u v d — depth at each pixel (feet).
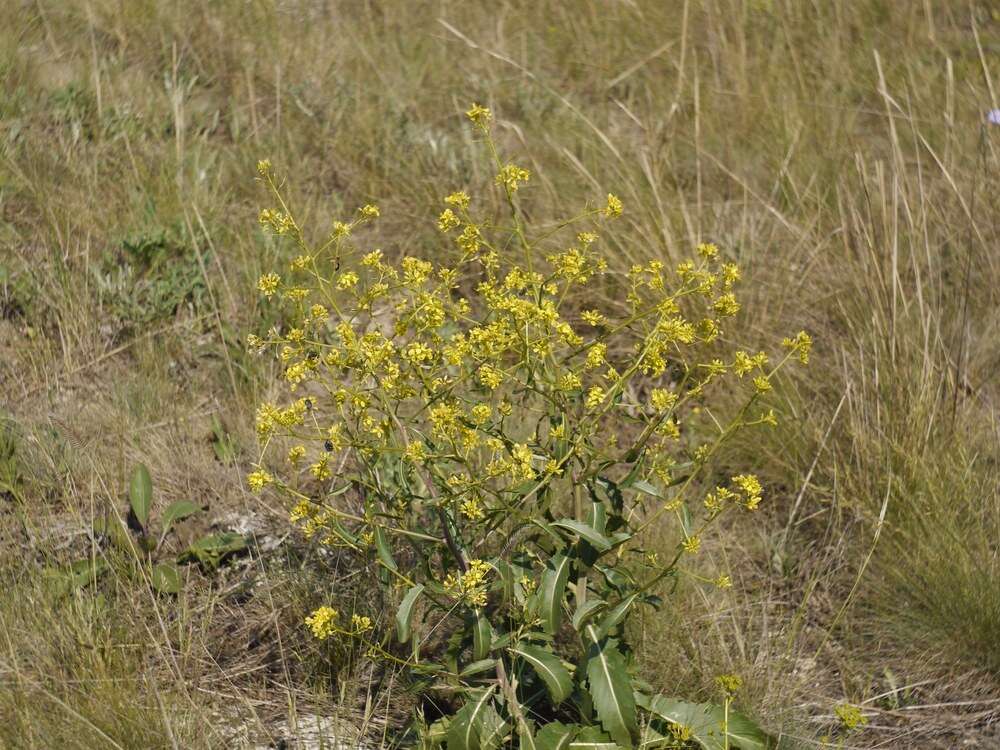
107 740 8.00
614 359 13.29
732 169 16.56
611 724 7.73
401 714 9.04
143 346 12.98
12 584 9.39
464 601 7.89
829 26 21.16
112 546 10.13
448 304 8.54
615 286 13.85
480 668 7.84
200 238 14.34
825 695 9.66
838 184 15.26
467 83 19.07
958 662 9.82
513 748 8.29
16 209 14.58
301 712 8.99
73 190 14.80
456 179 15.85
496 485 10.21
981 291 13.82
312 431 11.94
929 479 10.89
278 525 10.84
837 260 13.98
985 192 14.84
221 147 16.51
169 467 11.33
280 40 19.40
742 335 12.89
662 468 8.34
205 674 9.23
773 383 12.37
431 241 14.90
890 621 10.16
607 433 12.07
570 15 21.48
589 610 7.80
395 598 9.57
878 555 10.73
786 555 11.01
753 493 8.11
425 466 8.07
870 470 11.37
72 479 10.94
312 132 17.24
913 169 16.31
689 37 20.58
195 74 18.56
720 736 8.22
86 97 16.67
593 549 7.99
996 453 11.54
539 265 14.08
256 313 13.32
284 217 8.98
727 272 8.59
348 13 21.45
